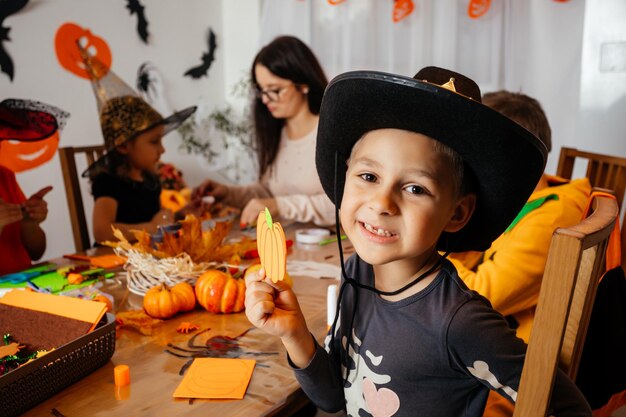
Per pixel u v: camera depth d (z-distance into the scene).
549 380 0.60
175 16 3.31
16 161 2.55
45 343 0.80
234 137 3.65
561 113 2.41
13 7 2.47
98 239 1.82
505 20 2.46
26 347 0.79
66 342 0.80
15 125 1.66
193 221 1.24
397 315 0.71
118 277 1.28
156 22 3.20
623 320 0.93
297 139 2.16
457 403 0.70
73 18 2.75
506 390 0.65
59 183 2.77
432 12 2.59
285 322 0.71
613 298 0.92
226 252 1.30
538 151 0.62
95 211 1.89
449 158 0.63
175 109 3.39
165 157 3.32
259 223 0.72
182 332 0.97
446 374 0.68
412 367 0.69
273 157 2.23
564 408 0.65
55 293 1.15
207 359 0.86
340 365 0.81
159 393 0.76
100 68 2.03
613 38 2.23
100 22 2.89
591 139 2.36
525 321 1.17
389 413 0.72
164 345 0.92
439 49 2.60
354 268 0.80
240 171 3.68
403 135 0.62
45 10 2.61
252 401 0.74
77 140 2.85
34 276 1.28
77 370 0.79
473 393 0.70
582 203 1.19
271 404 0.73
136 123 1.93
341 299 0.80
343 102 0.64
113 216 1.91
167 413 0.71
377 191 0.63
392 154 0.62
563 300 0.57
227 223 1.28
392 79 0.57
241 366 0.83
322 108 0.70
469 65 2.57
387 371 0.71
